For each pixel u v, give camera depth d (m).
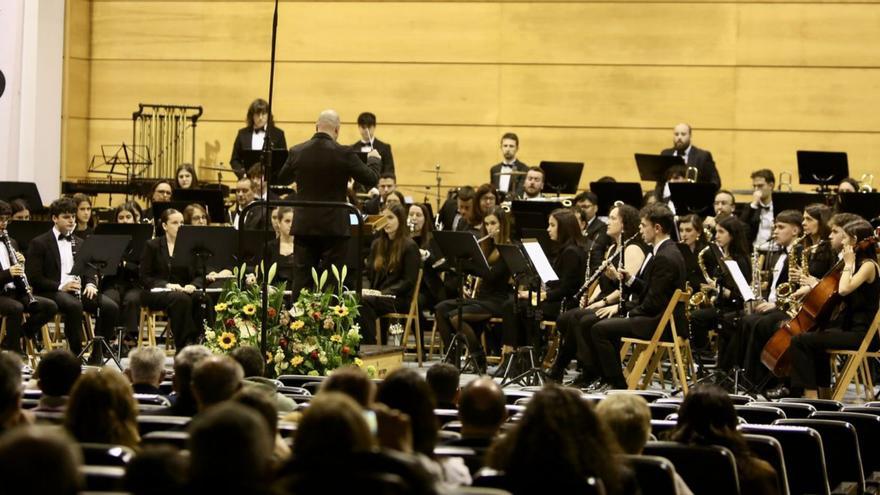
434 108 20.73
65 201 15.07
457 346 13.83
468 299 15.05
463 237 13.63
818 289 12.48
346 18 20.92
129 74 21.50
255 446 3.73
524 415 4.90
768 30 19.86
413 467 4.05
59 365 6.69
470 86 20.64
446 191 20.75
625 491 5.05
